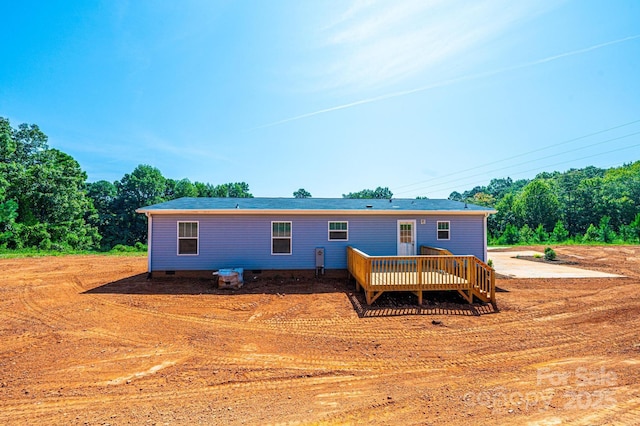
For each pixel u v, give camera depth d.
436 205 14.88
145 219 48.94
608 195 50.84
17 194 30.31
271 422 3.50
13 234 26.30
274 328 7.09
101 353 5.62
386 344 6.11
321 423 3.48
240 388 4.37
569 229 49.97
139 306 8.78
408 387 4.38
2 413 3.71
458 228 13.78
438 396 4.09
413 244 13.52
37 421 3.54
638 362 5.13
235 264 12.70
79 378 4.66
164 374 4.81
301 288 11.02
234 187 65.12
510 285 11.48
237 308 8.66
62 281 12.08
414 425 3.42
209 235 12.61
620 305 8.77
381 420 3.53
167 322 7.46
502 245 33.75
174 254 12.49
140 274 13.61
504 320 7.62
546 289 10.84
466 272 9.42
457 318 7.79
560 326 7.12
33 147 38.97
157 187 50.28
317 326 7.22
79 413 3.70
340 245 13.15
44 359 5.35
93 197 48.16
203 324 7.34
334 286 11.34
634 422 3.39
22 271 14.48
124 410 3.77
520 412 3.63
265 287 11.15
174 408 3.82
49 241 28.34
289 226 12.99
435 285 9.20
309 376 4.75
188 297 9.77
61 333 6.65
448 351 5.75
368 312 8.31
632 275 13.49
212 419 3.56
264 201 14.87
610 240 34.16
